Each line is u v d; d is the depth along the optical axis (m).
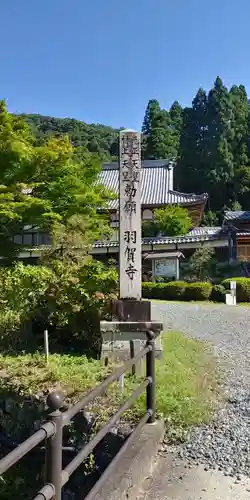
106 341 6.45
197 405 4.85
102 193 14.12
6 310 7.86
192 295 19.72
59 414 2.01
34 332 8.09
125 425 4.36
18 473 5.30
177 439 4.16
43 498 1.83
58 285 7.57
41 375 5.94
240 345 8.98
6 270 8.41
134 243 6.82
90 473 4.37
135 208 6.86
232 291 18.62
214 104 52.72
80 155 14.07
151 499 3.06
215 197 51.22
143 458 3.36
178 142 58.22
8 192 11.69
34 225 12.49
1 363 6.59
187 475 3.44
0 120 12.20
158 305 16.84
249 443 4.05
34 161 11.61
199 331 10.80
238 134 53.53
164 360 6.62
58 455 1.98
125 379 5.68
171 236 28.08
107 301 7.23
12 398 5.75
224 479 3.37
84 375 5.84
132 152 6.94
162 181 33.94
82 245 8.57
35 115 66.00
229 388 5.85
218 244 26.70
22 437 5.53
